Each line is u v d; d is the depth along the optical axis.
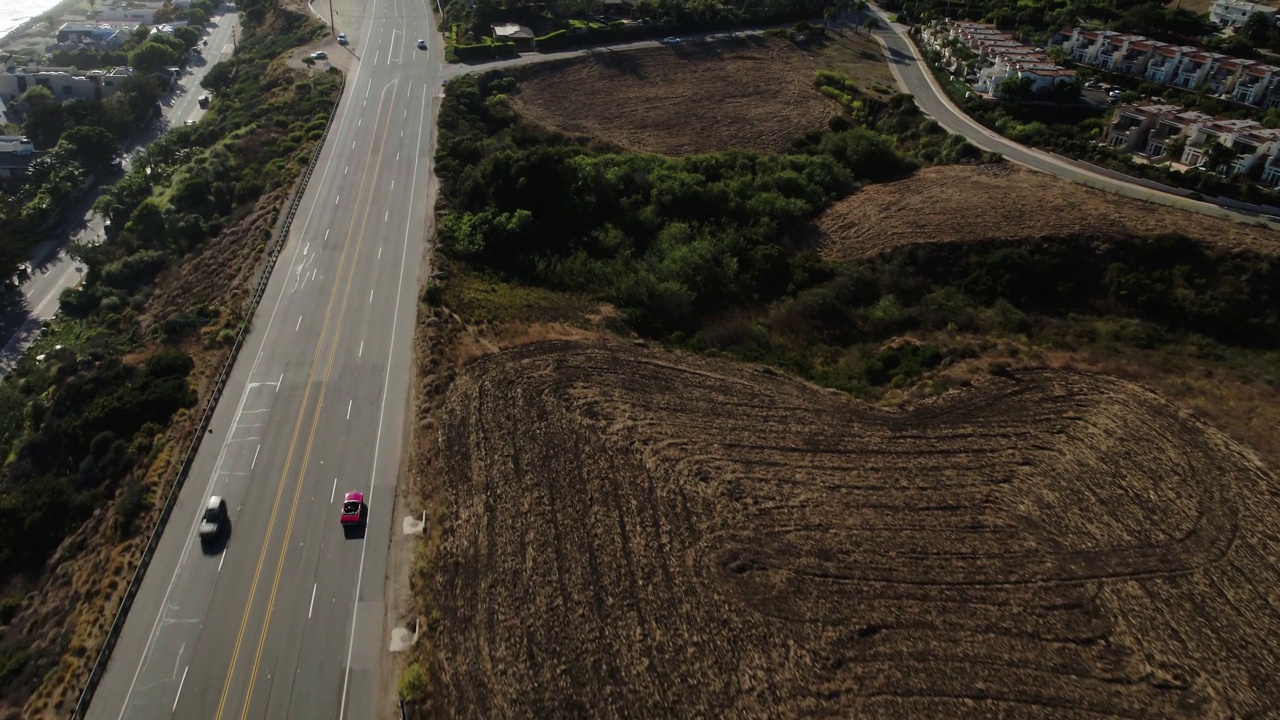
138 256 80.06
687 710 37.38
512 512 46.94
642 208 81.00
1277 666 39.16
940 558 44.69
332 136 92.94
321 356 60.47
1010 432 53.56
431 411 55.03
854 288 69.56
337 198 80.75
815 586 42.97
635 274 71.44
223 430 53.81
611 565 43.97
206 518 46.75
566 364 59.16
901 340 64.50
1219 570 43.84
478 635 40.66
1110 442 52.28
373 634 41.72
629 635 40.53
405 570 44.97
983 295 68.19
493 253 73.81
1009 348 62.00
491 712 37.47
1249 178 82.88
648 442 51.88
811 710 37.34
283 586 44.00
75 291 81.50
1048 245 70.19
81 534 49.16
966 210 76.19
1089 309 67.00
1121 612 41.72
